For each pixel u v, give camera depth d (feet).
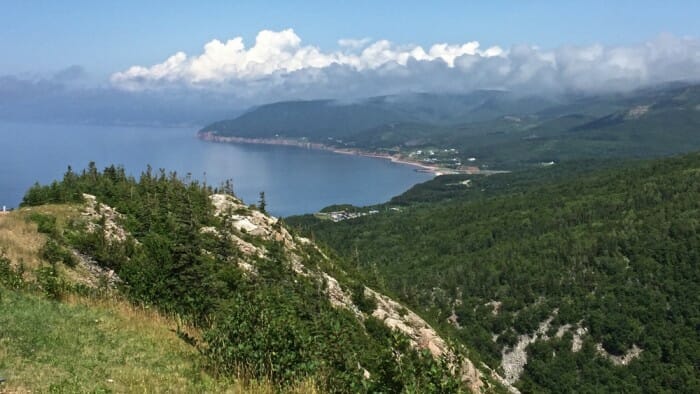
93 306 89.61
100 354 63.72
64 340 66.18
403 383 49.06
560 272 569.23
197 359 67.87
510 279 574.97
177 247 104.17
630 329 465.06
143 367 61.46
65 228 139.03
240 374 61.16
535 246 653.30
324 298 175.63
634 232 604.90
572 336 485.15
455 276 602.85
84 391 50.19
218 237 179.11
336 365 60.54
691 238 549.95
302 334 62.49
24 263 107.34
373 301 212.43
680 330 452.76
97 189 197.47
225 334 64.90
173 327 87.10
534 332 503.20
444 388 48.52
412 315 232.94
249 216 246.47
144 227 165.89
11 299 80.38
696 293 479.82
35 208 150.20
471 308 542.57
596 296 519.19
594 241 609.42
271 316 65.51
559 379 447.42
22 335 64.59
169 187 231.71
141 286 100.63
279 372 59.72
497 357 487.20
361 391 51.98
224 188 284.61
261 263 185.57
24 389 48.83
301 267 215.10
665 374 422.41
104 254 128.77
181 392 54.34
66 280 107.34
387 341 52.80
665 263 536.01
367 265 654.94
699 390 401.49
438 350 187.83
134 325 81.61
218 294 103.81
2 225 127.54
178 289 97.76
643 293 501.56
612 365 450.30
